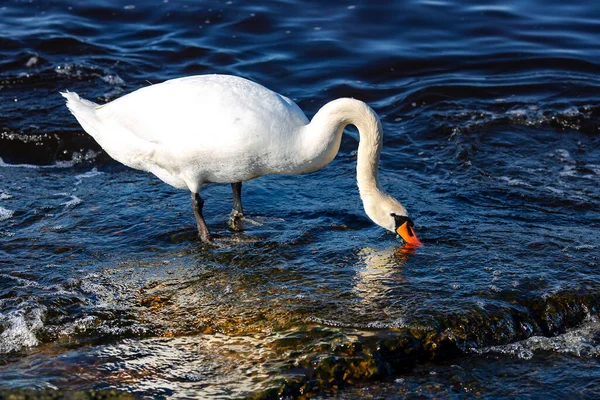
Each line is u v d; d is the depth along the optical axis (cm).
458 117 1736
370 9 2184
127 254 1211
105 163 1584
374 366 945
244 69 1922
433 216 1326
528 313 1049
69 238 1255
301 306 1052
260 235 1266
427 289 1088
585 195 1426
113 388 906
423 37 2073
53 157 1605
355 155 1605
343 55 1988
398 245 1221
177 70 1911
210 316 1048
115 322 1042
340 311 1038
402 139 1661
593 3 2230
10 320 1034
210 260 1193
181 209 1362
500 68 1945
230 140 1176
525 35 2083
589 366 977
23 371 937
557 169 1540
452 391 925
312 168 1227
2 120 1680
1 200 1390
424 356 985
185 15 2147
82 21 2116
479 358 991
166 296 1097
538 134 1680
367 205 1223
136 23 2120
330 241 1245
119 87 1825
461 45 2042
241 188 1400
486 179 1495
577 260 1169
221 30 2088
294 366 939
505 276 1121
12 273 1147
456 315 1024
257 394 896
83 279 1135
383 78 1908
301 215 1343
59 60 1934
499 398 912
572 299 1076
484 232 1261
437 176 1509
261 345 982
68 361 959
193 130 1188
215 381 921
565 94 1825
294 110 1217
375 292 1084
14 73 1867
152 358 967
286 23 2120
